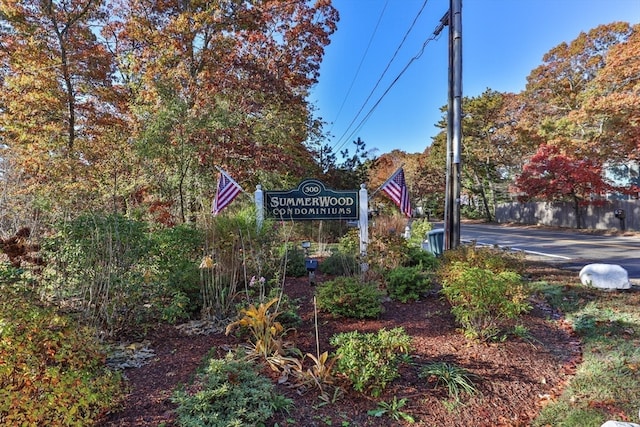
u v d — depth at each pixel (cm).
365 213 740
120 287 383
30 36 1280
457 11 755
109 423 233
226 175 788
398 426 247
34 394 219
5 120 1277
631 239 1434
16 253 407
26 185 899
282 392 274
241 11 1387
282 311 395
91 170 1074
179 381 287
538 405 281
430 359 334
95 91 1412
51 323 245
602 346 374
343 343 309
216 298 425
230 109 1217
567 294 546
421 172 3450
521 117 2567
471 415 264
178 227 521
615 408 272
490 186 3234
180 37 1333
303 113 1616
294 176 1432
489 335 377
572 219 2144
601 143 1806
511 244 1284
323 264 680
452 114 767
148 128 1036
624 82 1566
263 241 556
